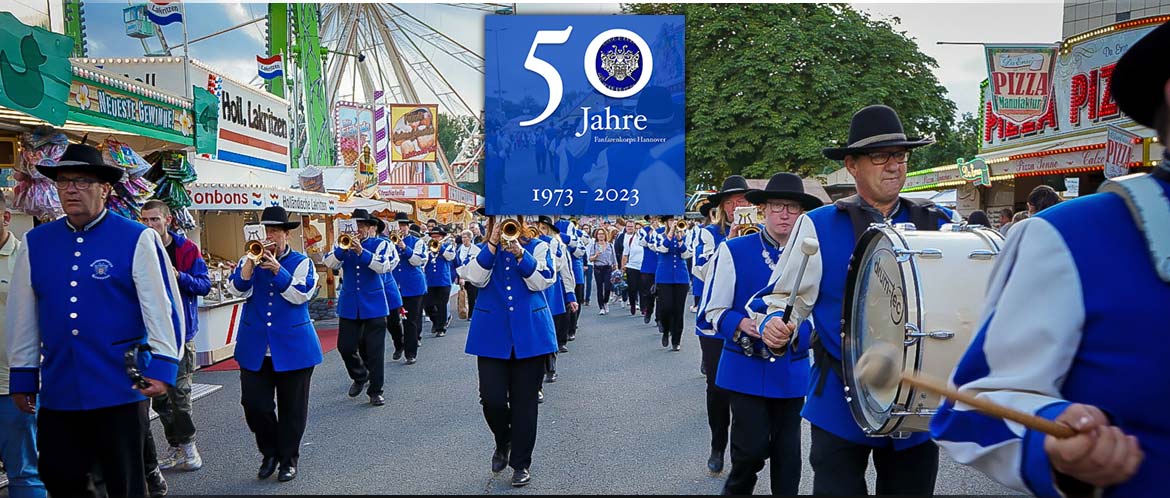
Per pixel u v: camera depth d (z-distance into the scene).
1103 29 13.55
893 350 2.40
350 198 17.08
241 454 5.70
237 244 13.71
